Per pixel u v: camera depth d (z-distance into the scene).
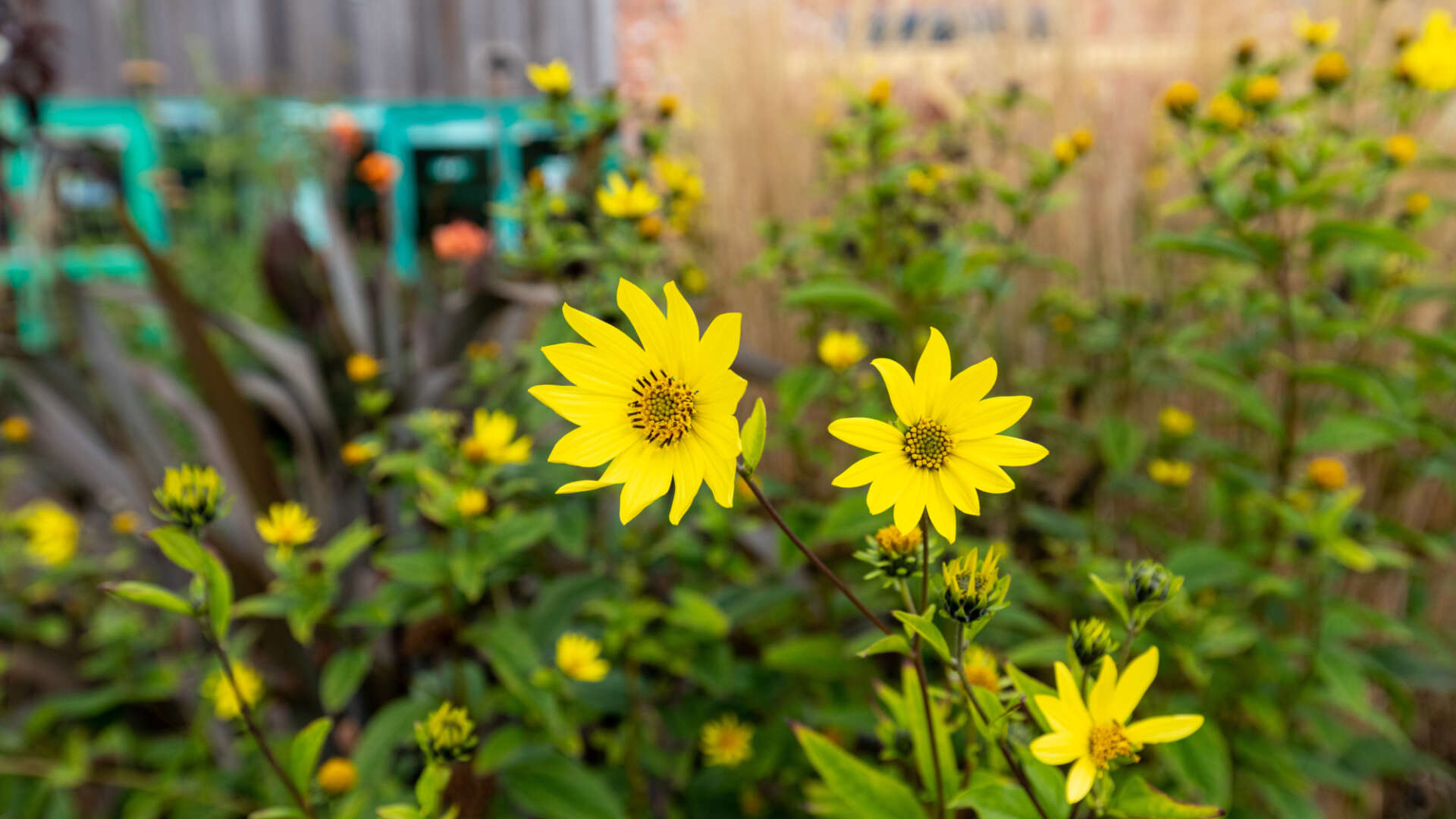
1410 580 0.80
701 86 1.02
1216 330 0.85
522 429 0.76
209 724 0.81
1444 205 0.73
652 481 0.27
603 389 0.28
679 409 0.28
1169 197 0.90
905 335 0.70
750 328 0.97
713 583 0.72
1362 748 0.73
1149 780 0.59
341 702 0.54
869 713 0.56
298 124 1.79
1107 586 0.31
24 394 1.05
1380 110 0.81
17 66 1.00
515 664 0.54
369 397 0.73
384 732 0.55
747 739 0.65
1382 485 0.83
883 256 0.76
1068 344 0.88
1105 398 0.93
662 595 0.74
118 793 0.77
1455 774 0.81
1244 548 0.68
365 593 0.81
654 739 0.71
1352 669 0.56
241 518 0.86
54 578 0.83
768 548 0.67
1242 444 0.88
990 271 0.77
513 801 0.60
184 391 1.01
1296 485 0.65
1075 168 0.91
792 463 0.89
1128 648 0.30
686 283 0.82
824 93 0.98
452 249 1.25
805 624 0.75
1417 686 0.72
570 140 0.70
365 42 2.24
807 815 0.65
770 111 0.99
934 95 0.99
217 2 2.17
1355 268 0.76
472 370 0.92
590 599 0.62
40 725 0.72
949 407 0.26
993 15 0.98
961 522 0.82
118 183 1.02
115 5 2.06
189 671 0.84
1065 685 0.29
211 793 0.66
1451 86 0.64
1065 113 0.92
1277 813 0.69
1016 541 0.81
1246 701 0.60
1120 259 0.92
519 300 0.92
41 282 1.20
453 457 0.56
